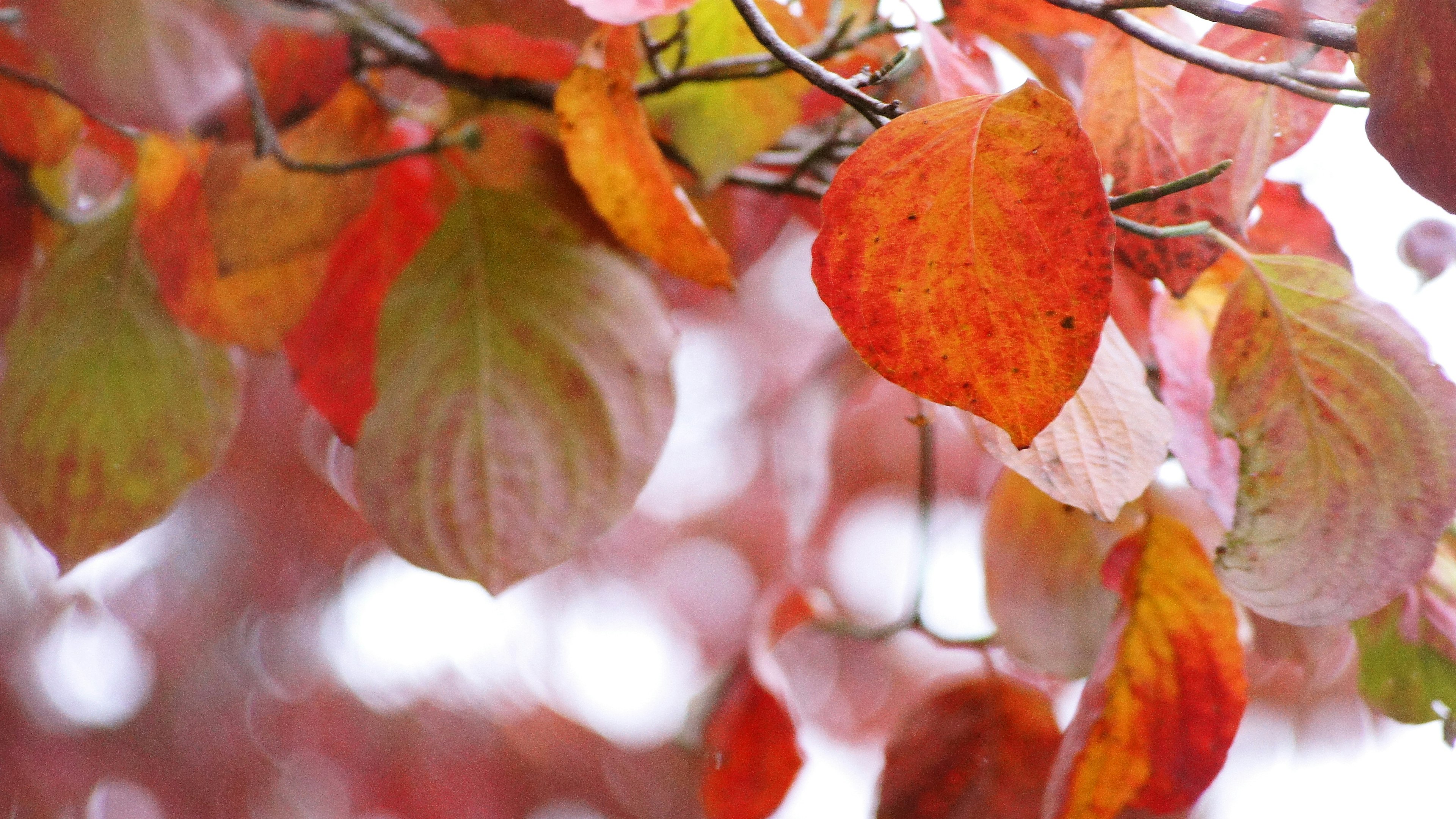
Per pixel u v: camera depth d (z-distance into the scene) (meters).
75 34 1.04
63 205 1.17
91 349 1.14
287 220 1.13
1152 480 1.06
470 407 1.12
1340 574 1.06
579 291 1.13
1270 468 1.07
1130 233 1.09
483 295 1.13
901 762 1.17
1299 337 1.07
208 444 1.15
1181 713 1.10
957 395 1.02
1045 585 1.16
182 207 1.14
